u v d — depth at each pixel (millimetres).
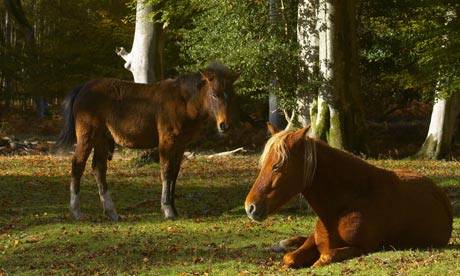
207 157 22109
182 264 8758
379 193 7664
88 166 19828
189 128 12273
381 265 7164
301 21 20766
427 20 21969
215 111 11742
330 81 20078
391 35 23594
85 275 8414
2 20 44938
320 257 7660
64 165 19969
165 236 10742
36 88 36656
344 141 20047
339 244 7629
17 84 45156
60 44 36000
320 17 20172
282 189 7305
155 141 12500
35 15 37719
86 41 35656
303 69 20812
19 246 10227
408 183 8102
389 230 7746
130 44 34938
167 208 12391
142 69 21266
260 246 9742
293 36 22328
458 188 15539
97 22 35281
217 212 13188
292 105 21094
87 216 12555
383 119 33625
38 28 41031
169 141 12273
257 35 22469
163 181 12414
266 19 22781
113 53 35469
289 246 9016
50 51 36969
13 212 12992
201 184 16531
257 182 7328
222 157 22156
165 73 33094
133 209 13469
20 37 43875
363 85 27156
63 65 36500
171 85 12352
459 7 20547
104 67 35188
